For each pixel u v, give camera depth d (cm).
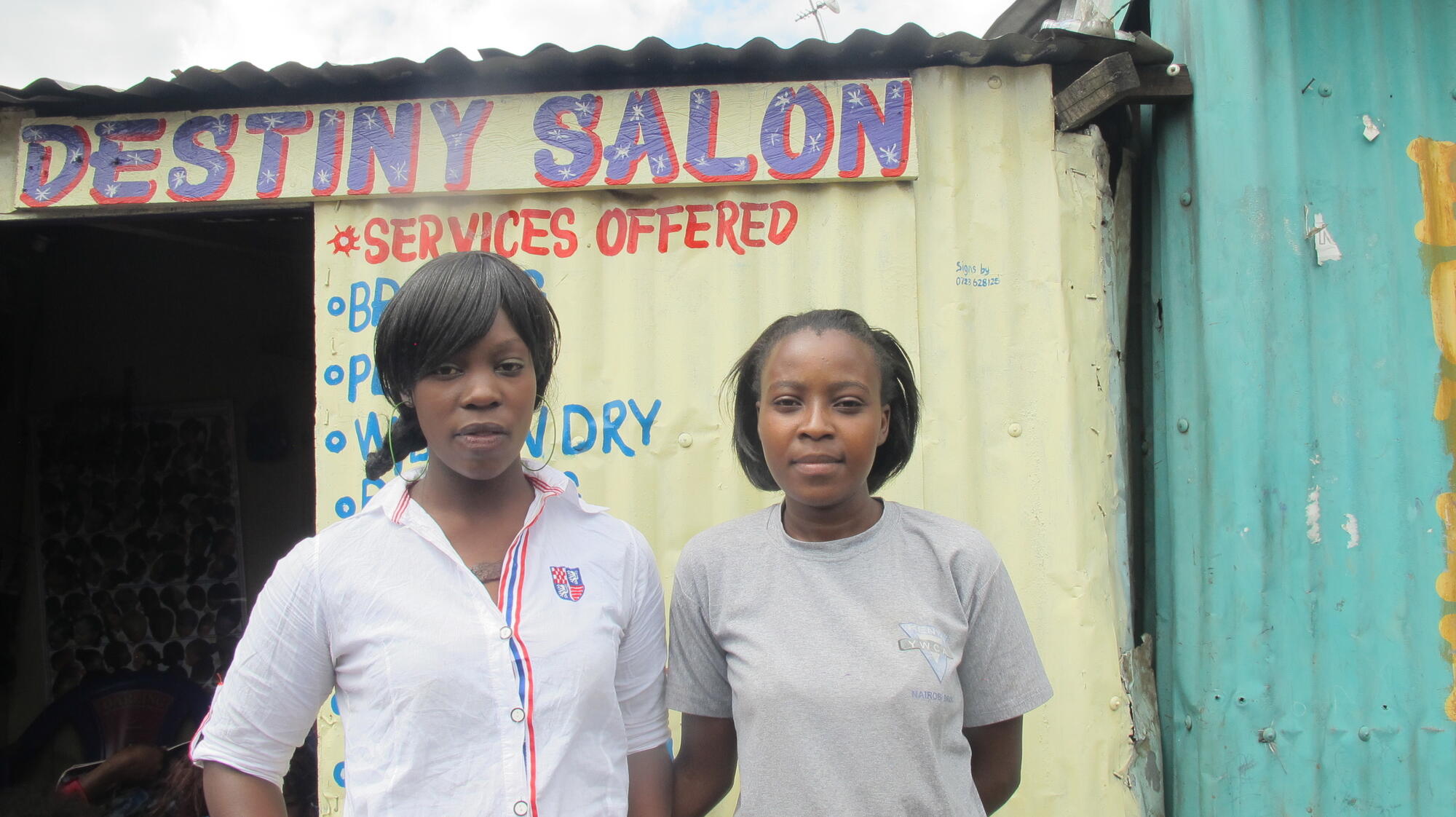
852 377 147
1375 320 238
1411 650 231
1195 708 236
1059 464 240
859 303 246
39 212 267
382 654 129
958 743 141
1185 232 249
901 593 146
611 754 139
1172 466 248
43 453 450
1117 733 235
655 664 155
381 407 252
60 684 437
